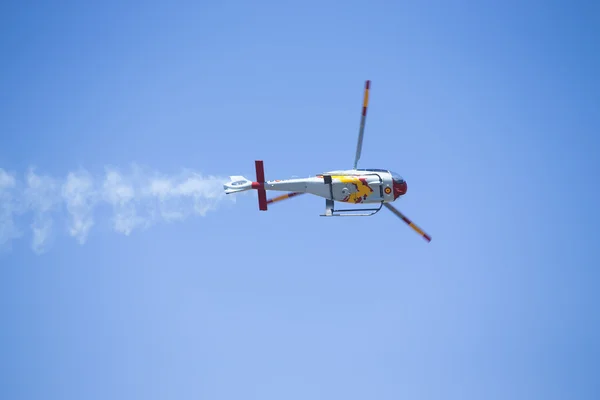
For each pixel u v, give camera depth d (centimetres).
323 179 11431
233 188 11469
